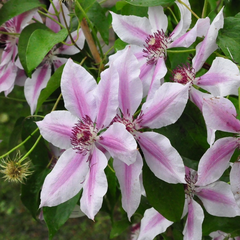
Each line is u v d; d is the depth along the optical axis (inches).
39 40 20.2
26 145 25.1
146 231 20.4
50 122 18.9
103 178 17.5
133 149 16.6
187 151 18.8
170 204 19.0
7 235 61.0
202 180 17.6
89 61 24.0
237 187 17.9
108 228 59.9
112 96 17.7
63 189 18.4
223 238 23.3
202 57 18.5
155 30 20.9
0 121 75.2
